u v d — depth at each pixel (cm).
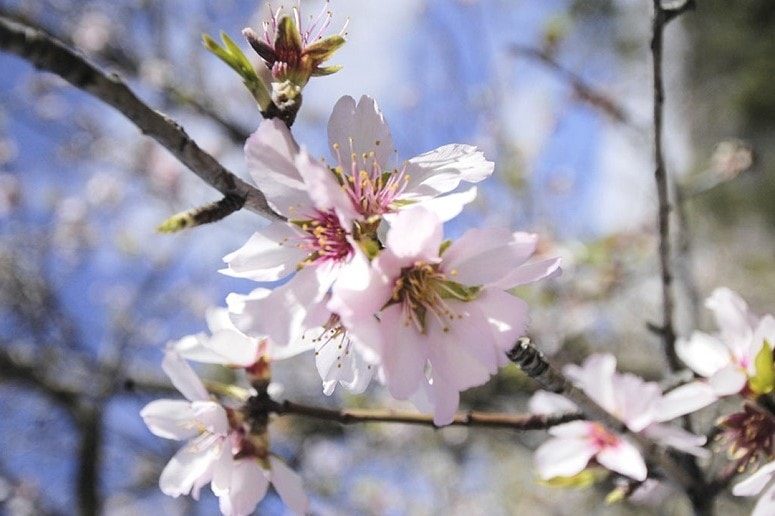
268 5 40
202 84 95
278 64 36
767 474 40
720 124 160
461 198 35
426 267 35
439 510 132
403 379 35
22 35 31
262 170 35
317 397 103
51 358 106
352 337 34
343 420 40
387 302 35
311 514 60
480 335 35
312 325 35
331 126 37
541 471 44
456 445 118
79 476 95
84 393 99
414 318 35
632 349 100
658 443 43
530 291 88
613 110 74
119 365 98
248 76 35
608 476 46
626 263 93
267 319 34
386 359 35
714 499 44
